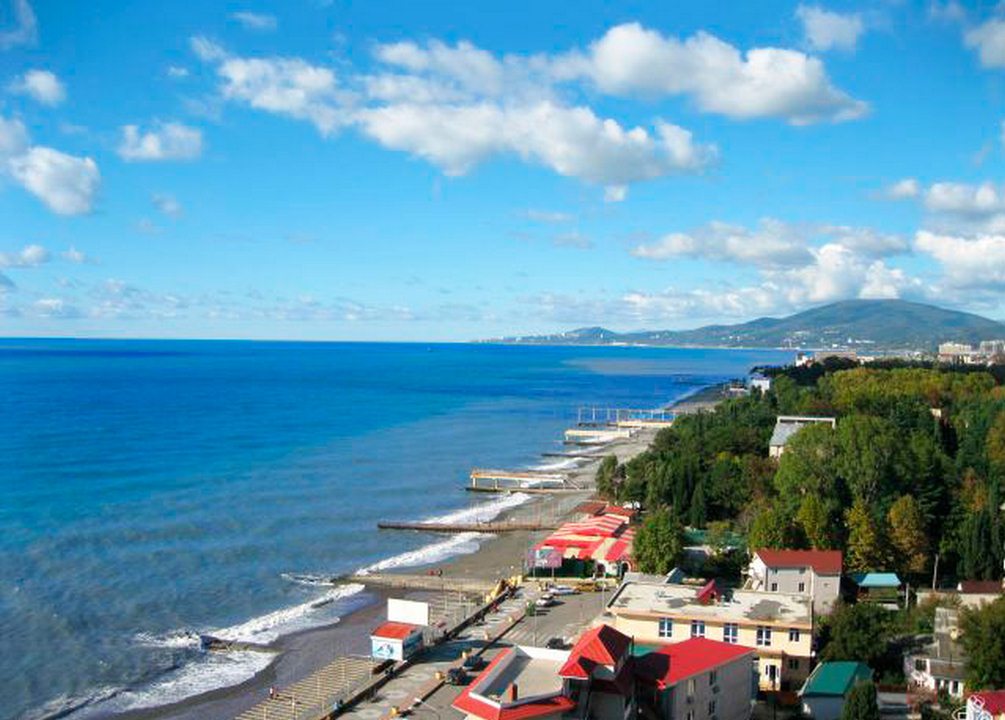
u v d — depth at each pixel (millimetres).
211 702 77000
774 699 73250
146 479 173000
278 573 117125
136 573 113250
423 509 162000
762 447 161875
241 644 91125
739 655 64938
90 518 139875
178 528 136500
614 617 79312
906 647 77000
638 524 136750
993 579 100562
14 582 107000
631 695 57938
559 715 53000
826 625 82125
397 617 88500
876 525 103750
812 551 98500
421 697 75062
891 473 117062
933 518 111875
